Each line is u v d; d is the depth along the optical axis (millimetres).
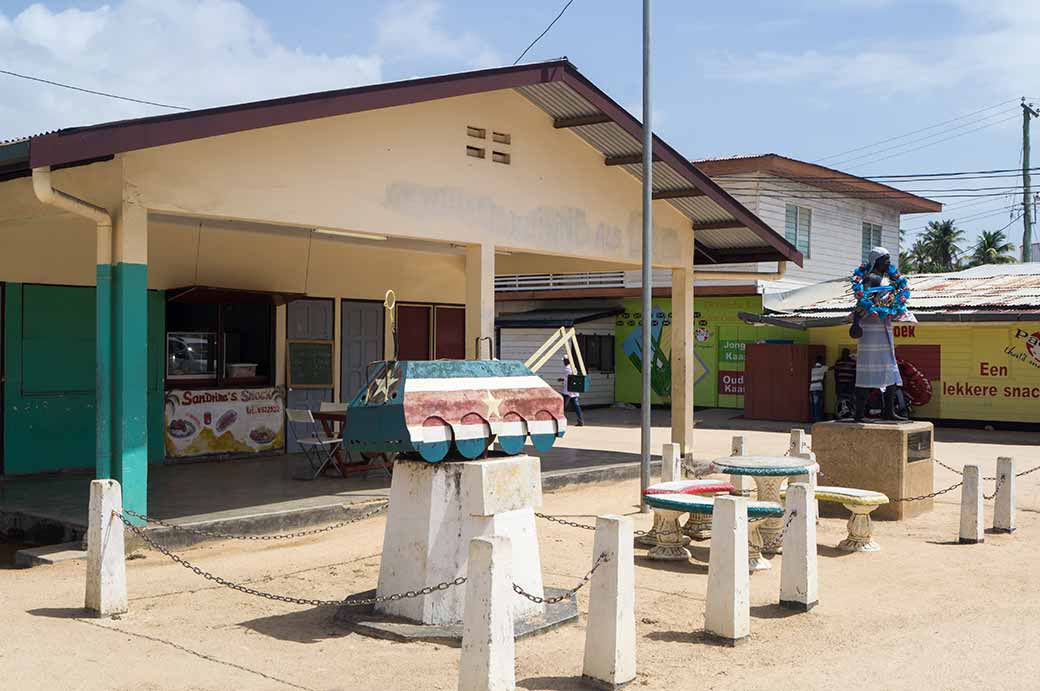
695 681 5875
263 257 15227
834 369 25062
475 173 12352
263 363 15664
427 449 6691
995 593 8234
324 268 16109
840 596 8117
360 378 16797
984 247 57719
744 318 24953
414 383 6859
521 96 12914
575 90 12320
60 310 13539
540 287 30625
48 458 13445
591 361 30094
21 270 13117
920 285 28328
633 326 30406
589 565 9047
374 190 11156
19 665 5836
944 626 7184
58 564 8750
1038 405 22875
